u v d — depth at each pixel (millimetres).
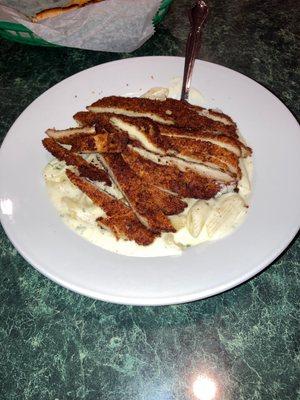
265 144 349
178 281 272
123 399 261
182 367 271
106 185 353
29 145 361
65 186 337
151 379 268
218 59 465
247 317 290
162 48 478
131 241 302
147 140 355
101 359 278
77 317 296
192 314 293
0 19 442
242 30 494
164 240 301
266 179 328
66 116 386
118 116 368
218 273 274
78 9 428
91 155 370
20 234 302
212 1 530
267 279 307
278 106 364
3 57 491
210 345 279
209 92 388
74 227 312
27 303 304
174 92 401
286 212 301
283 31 490
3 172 339
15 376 274
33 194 331
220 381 265
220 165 335
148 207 322
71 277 278
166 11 492
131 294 268
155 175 337
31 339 288
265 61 461
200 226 306
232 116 375
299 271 310
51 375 273
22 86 458
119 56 475
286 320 287
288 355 272
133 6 420
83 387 267
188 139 355
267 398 257
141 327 290
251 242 289
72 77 399
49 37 429
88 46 448
